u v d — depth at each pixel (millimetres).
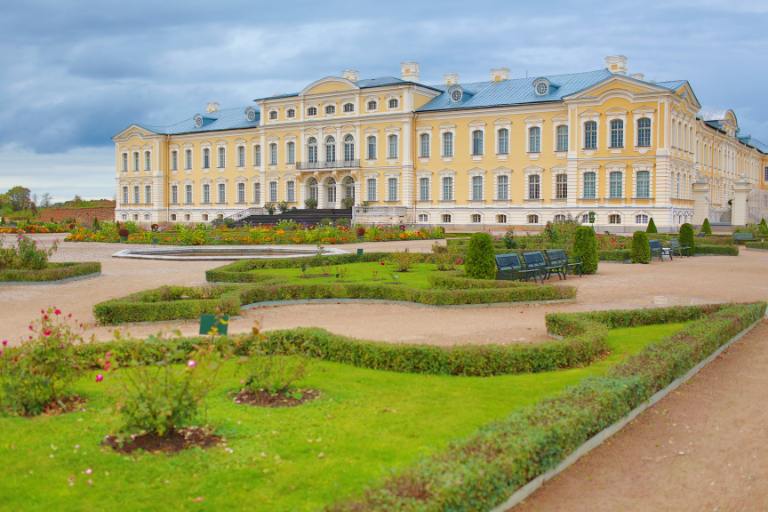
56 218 99312
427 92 70312
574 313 14328
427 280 22406
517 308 17906
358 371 11000
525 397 9484
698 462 7555
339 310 17969
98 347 11180
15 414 8625
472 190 66750
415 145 69312
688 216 61656
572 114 60188
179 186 86062
